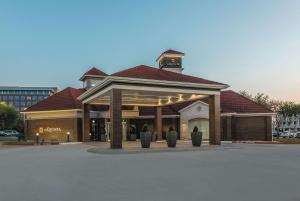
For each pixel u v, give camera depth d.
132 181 9.19
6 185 8.87
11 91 157.75
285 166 12.23
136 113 36.00
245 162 13.53
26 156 16.78
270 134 35.41
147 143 21.03
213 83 25.08
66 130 33.84
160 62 43.62
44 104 36.16
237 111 35.12
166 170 11.24
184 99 30.28
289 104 78.00
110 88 21.72
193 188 8.19
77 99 32.06
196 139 22.70
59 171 11.27
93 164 13.09
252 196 7.30
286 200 6.94
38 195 7.61
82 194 7.64
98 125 34.94
